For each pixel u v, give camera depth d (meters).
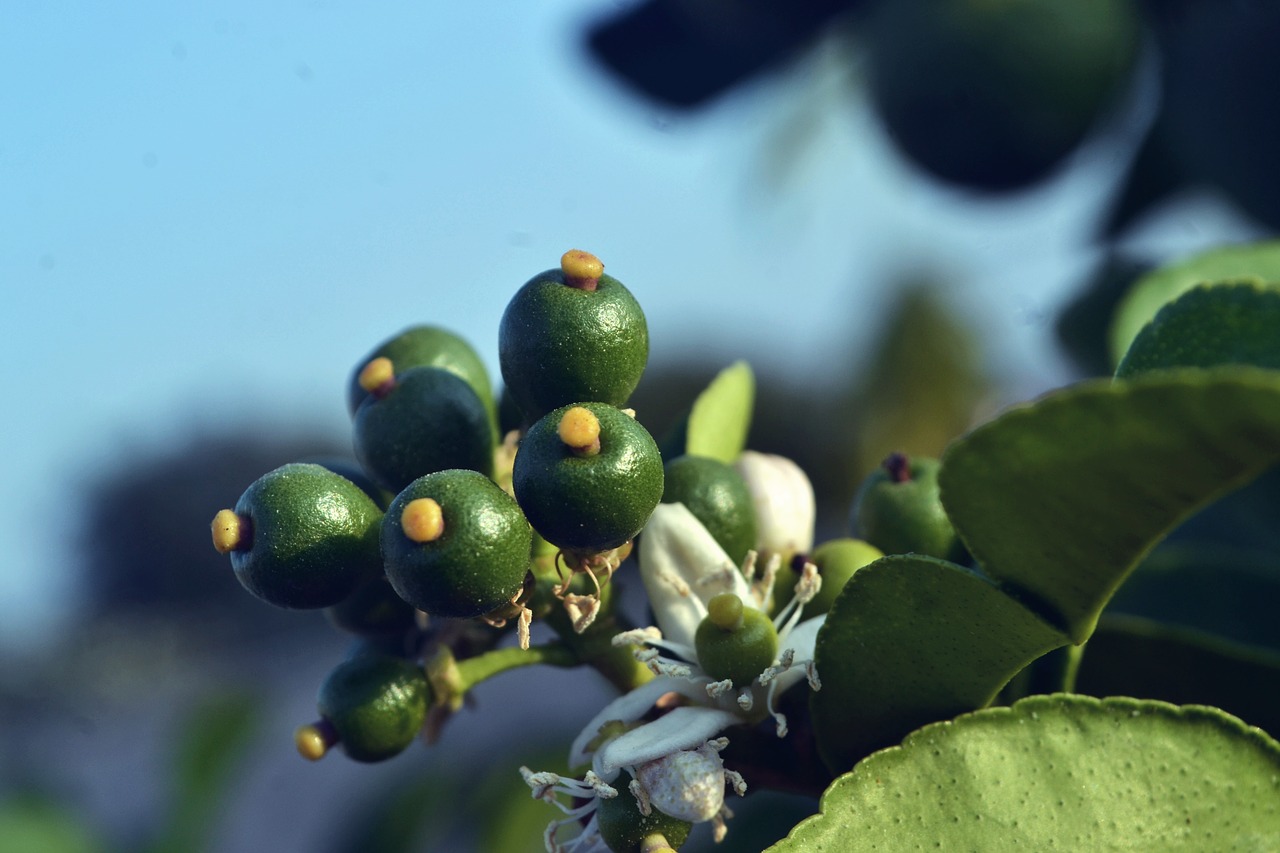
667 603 0.17
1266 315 0.15
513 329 0.16
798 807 0.20
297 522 0.16
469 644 0.17
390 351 0.18
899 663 0.16
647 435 0.16
